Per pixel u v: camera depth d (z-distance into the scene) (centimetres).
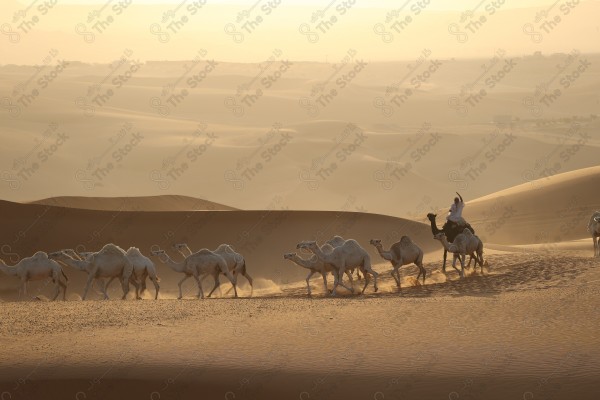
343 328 4194
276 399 3081
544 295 5522
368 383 3139
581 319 4372
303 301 5594
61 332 4125
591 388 3006
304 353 3575
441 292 6681
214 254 7069
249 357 3500
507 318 4453
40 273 6888
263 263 10681
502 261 8862
